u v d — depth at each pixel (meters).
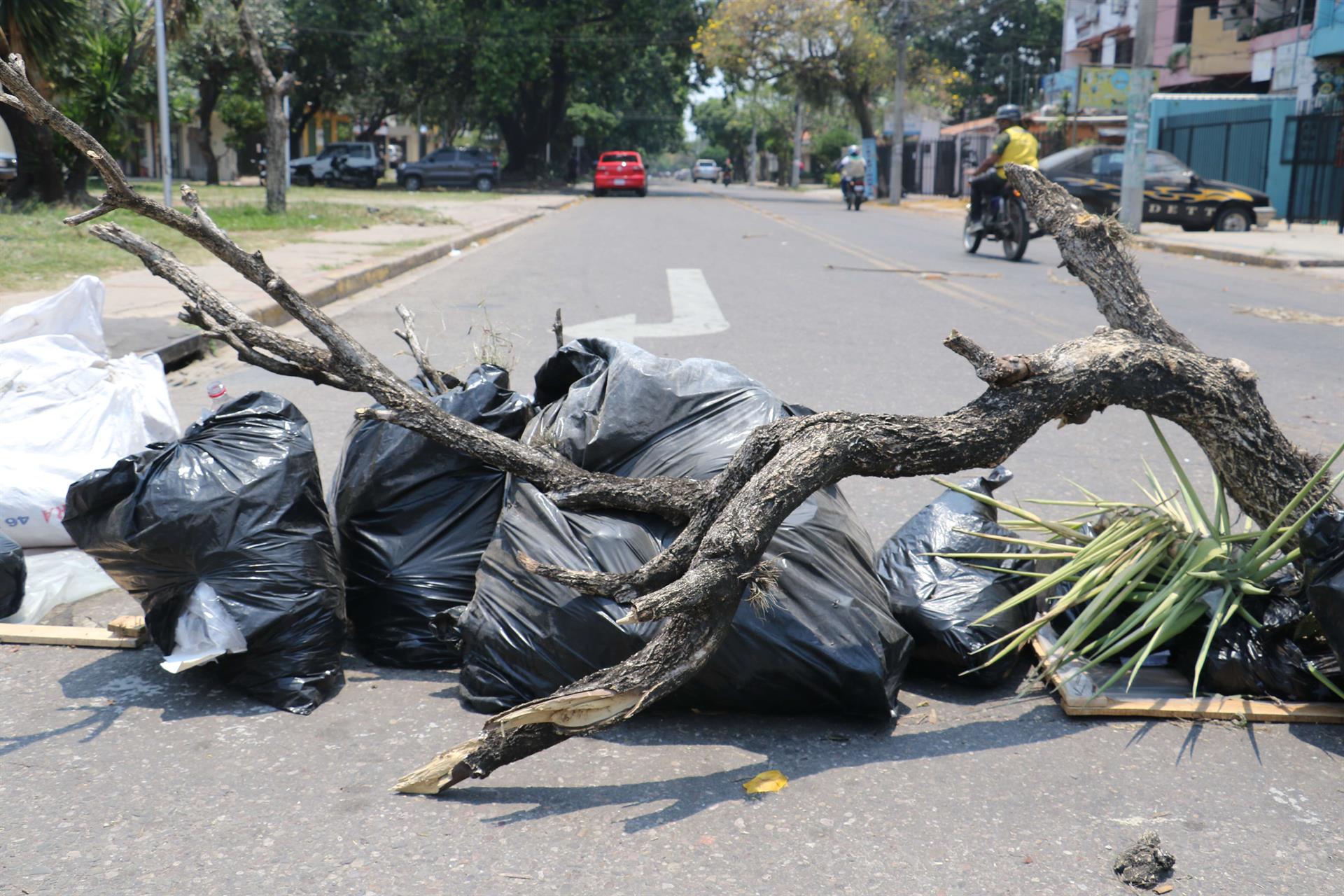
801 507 2.99
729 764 2.56
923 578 3.15
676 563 2.62
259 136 42.22
